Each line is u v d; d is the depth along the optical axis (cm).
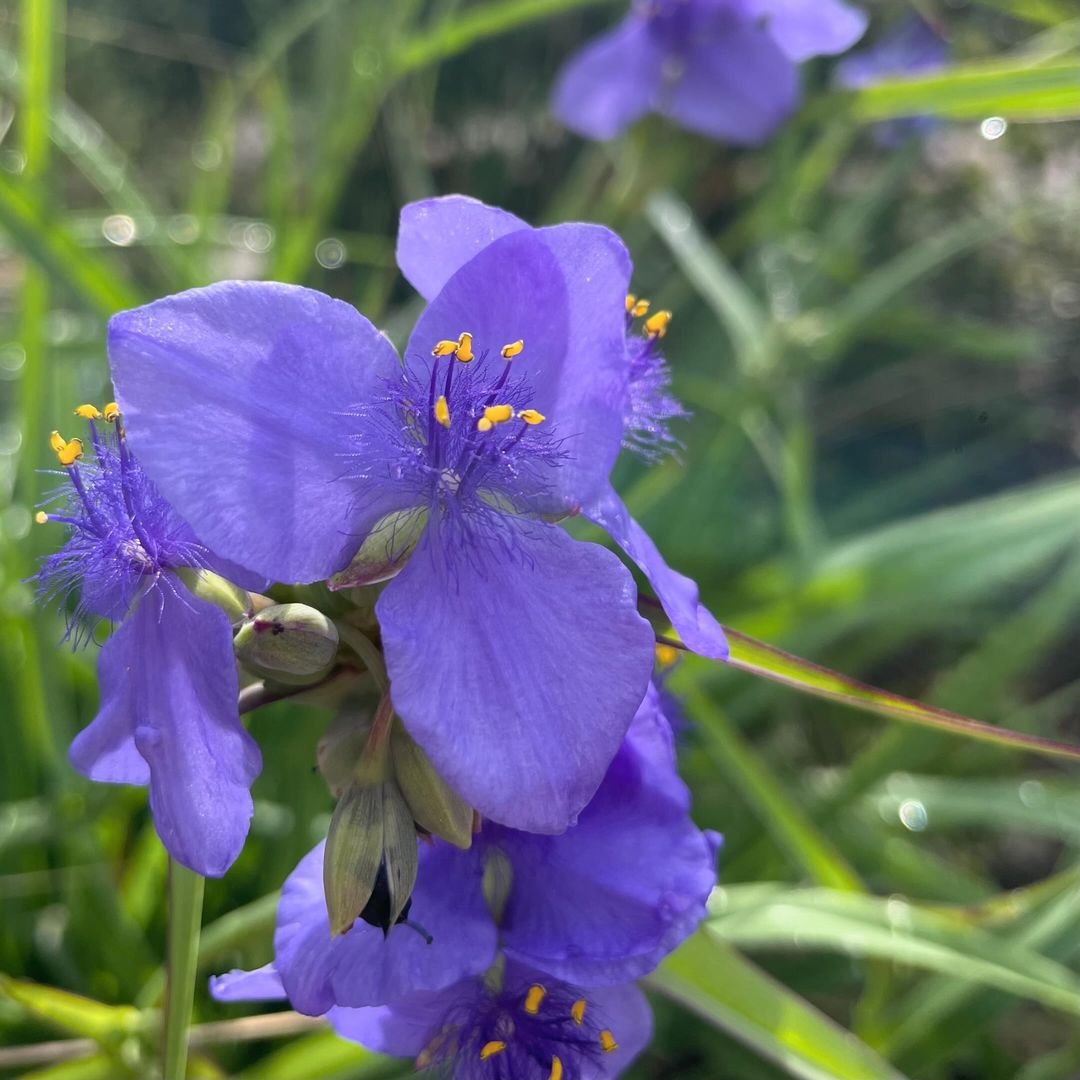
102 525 8
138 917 16
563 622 7
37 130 15
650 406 9
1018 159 28
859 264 28
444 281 8
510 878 8
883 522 27
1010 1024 18
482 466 8
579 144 32
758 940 12
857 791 17
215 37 35
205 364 7
